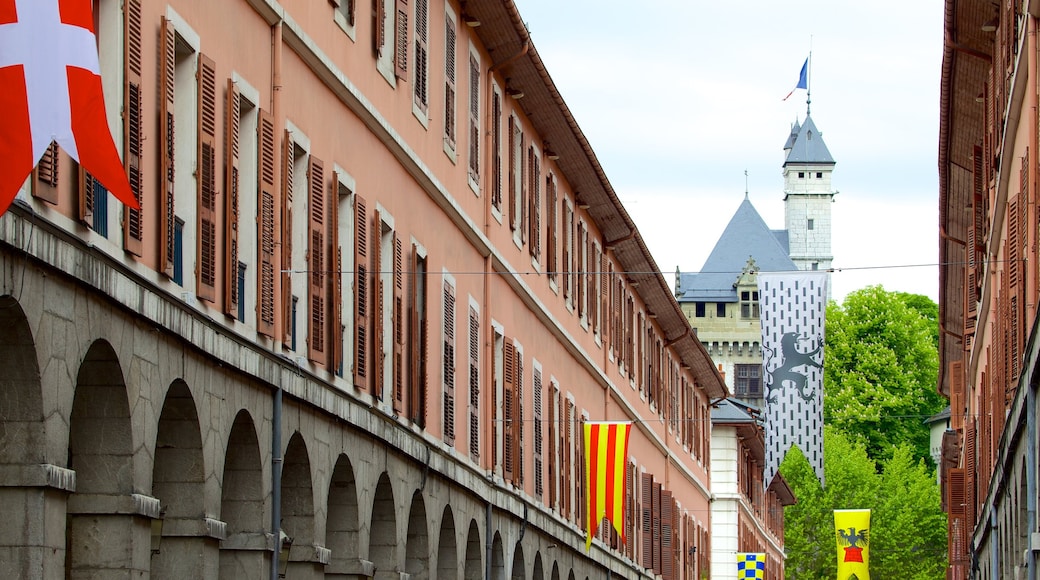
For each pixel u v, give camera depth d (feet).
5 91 58.59
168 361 78.69
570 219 189.78
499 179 153.17
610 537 207.10
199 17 84.38
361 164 111.24
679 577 265.75
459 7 139.13
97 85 60.23
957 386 224.12
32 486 66.13
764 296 161.89
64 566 68.39
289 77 97.96
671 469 263.08
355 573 106.83
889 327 493.77
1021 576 125.39
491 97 150.20
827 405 488.02
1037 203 108.88
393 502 115.96
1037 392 108.27
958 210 184.65
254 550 90.63
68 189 68.49
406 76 121.90
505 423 152.87
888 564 432.66
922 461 452.76
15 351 65.51
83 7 60.13
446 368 131.23
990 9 136.77
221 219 86.38
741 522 333.83
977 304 178.19
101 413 73.97
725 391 308.81
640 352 237.45
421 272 126.72
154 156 77.92
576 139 175.52
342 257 108.17
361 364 108.68
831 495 444.96
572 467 185.78
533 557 163.02
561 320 182.60
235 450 90.99
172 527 82.38
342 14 107.86
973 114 159.43
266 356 91.86
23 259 64.54
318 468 100.22
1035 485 110.32
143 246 76.43
